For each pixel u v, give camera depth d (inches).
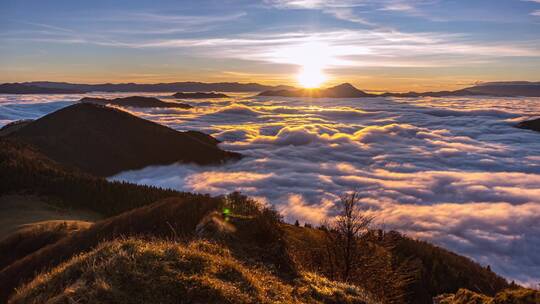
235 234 391.5
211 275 257.6
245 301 243.1
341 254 725.3
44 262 936.3
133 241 283.7
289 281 339.9
